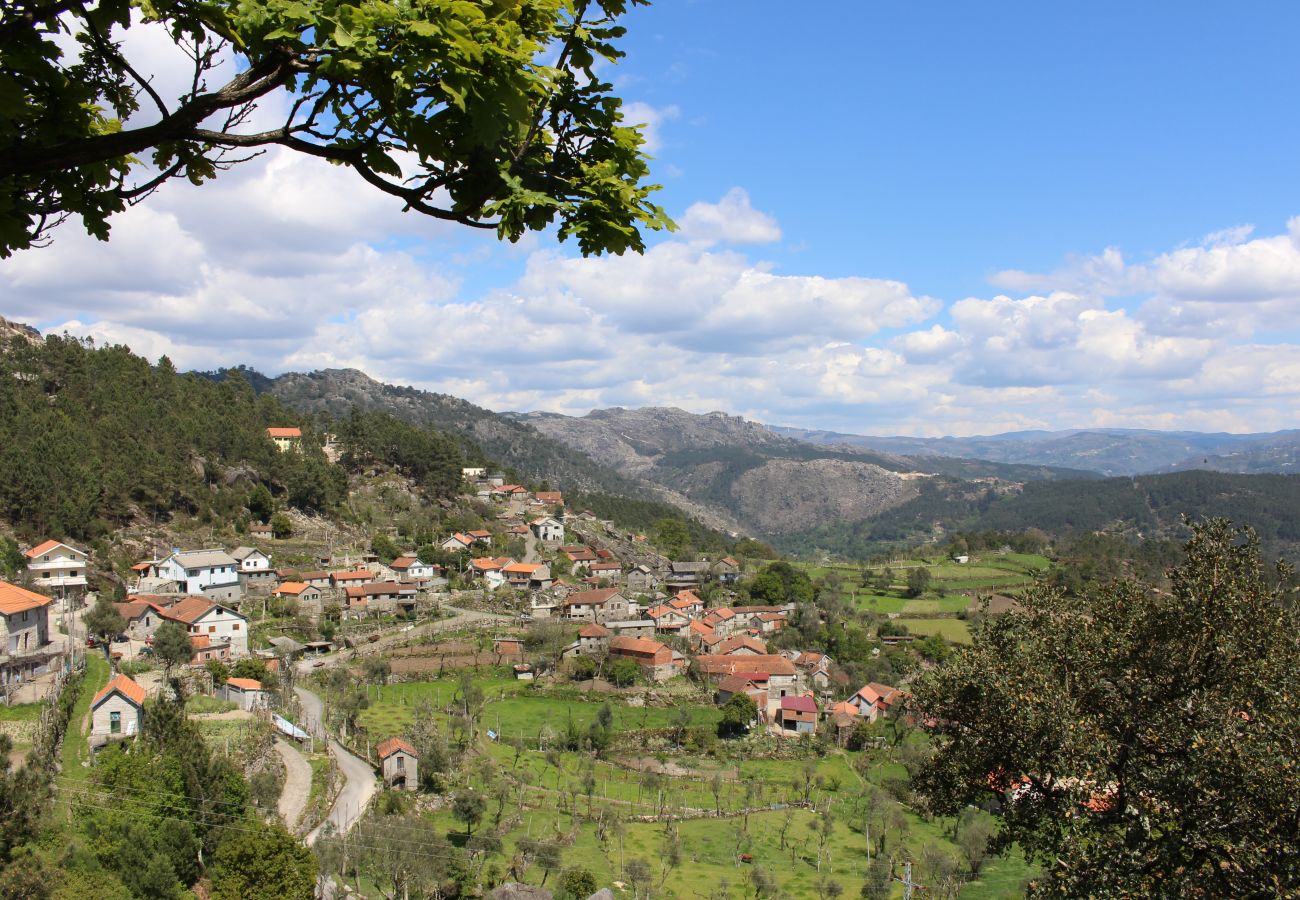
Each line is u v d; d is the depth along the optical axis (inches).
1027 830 690.8
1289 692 568.4
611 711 3479.3
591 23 263.3
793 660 4234.7
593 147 284.5
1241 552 653.3
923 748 3100.4
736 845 2369.6
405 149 243.1
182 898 1328.7
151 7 221.9
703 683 3848.4
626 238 275.1
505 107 233.5
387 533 5698.8
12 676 2064.5
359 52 215.3
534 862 2063.2
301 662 3683.6
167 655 2679.6
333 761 2288.4
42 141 246.5
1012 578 6250.0
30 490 3695.9
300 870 1405.0
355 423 6732.3
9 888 1050.7
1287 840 514.0
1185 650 635.5
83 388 4817.9
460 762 2679.6
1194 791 560.1
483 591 4995.1
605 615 4682.6
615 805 2628.0
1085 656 673.6
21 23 221.6
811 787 2930.6
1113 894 545.6
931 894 1947.6
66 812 1408.7
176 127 220.4
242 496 5113.2
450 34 216.2
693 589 5890.8
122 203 269.0
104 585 3604.8
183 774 1551.4
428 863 1788.9
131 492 4478.3
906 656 4288.9
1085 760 602.9
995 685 657.0
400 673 3666.3
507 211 257.0
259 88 228.2
